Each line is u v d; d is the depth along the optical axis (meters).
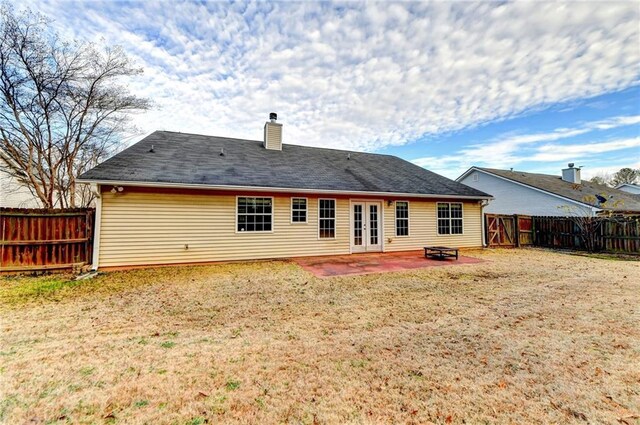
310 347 3.44
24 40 9.95
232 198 9.19
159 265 8.32
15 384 2.64
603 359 3.18
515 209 19.70
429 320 4.35
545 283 6.68
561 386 2.68
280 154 12.47
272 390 2.58
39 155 11.47
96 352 3.28
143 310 4.75
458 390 2.61
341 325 4.14
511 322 4.27
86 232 7.68
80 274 7.23
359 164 13.75
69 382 2.68
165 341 3.59
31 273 7.14
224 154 10.95
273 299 5.40
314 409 2.33
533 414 2.30
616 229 11.78
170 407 2.35
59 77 11.00
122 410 2.31
